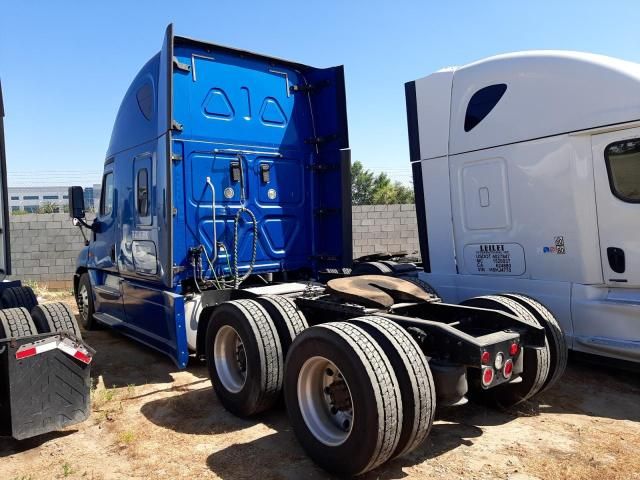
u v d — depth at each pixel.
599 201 5.23
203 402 4.90
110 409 4.76
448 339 3.56
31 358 3.91
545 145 5.60
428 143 6.85
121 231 6.69
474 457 3.69
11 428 3.96
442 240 6.75
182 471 3.59
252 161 6.18
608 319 5.14
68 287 13.17
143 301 6.20
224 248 5.93
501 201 6.05
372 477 3.41
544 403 4.76
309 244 6.67
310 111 6.73
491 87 6.12
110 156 7.13
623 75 5.03
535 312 4.50
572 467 3.53
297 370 3.68
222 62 6.00
